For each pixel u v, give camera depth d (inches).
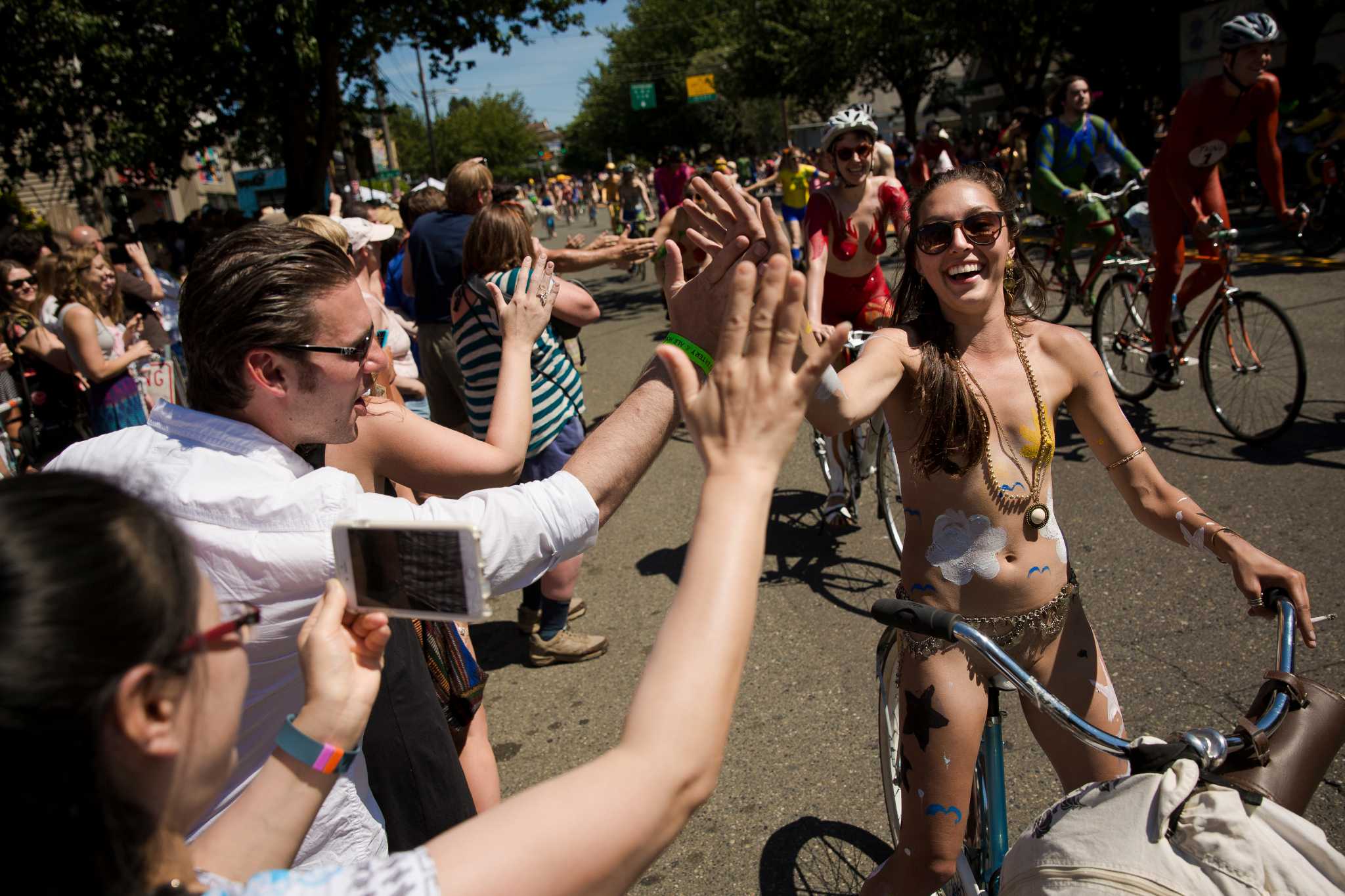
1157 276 209.6
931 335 78.2
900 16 987.9
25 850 25.0
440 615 39.0
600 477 56.9
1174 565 151.3
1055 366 77.6
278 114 587.2
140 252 266.1
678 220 191.5
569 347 222.4
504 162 3068.4
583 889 31.6
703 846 106.2
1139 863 45.0
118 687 26.0
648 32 2293.3
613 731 131.6
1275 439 191.0
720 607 35.5
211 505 49.6
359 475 71.0
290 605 49.8
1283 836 45.8
